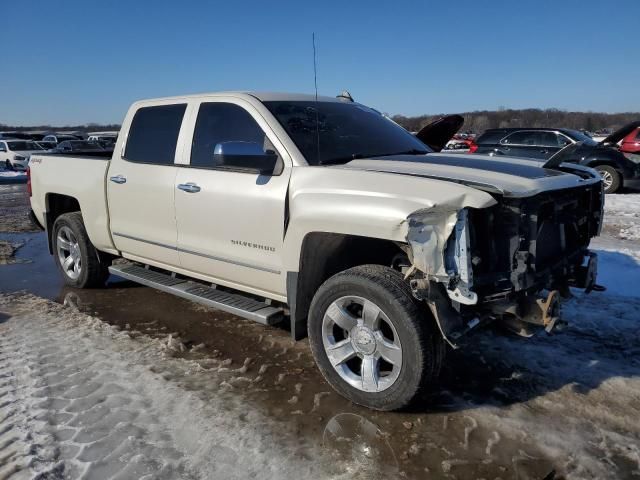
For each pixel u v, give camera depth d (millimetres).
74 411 3115
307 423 3021
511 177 3047
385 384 3029
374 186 3045
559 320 3092
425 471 2604
